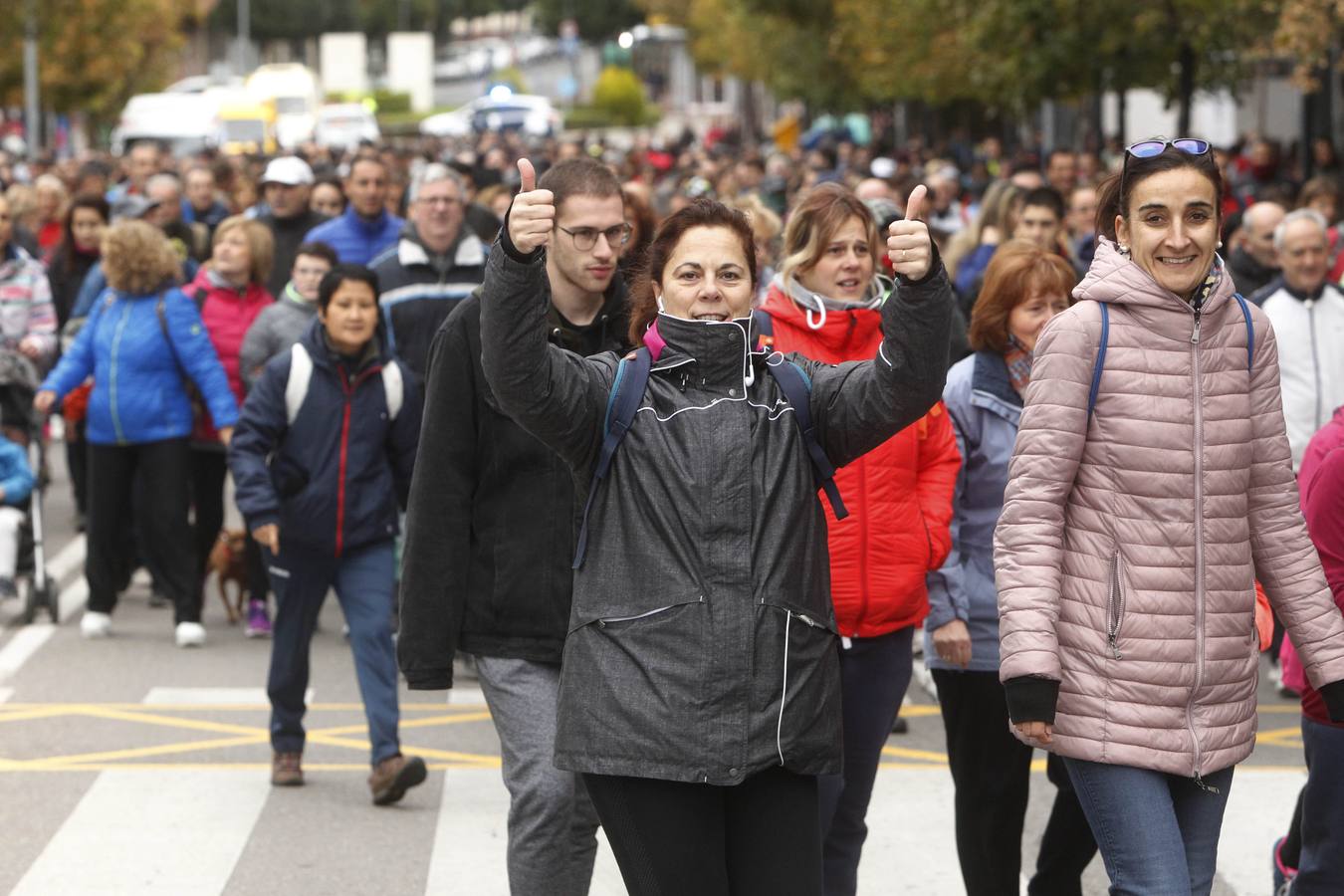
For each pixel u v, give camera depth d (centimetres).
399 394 2200
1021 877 1912
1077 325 1321
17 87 13288
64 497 4541
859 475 1565
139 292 2997
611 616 1217
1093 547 1319
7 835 2066
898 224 1198
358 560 2180
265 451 2184
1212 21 5731
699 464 1220
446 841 2055
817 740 1216
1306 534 1355
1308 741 1510
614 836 1223
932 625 1648
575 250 1544
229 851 2014
